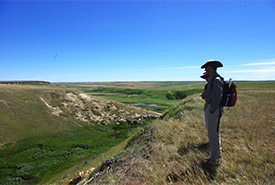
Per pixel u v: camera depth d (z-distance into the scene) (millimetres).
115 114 50000
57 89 50719
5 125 29922
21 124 32000
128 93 161750
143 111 58156
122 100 101562
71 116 41562
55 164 22672
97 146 30094
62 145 29062
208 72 3219
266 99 13938
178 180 2914
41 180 18688
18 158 23328
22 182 18531
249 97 16375
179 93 109312
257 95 19312
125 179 3553
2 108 33531
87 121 42062
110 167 4902
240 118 6355
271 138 4105
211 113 3066
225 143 4113
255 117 6574
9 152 24625
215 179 2691
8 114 32875
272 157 3004
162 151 4191
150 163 3850
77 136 34188
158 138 5555
